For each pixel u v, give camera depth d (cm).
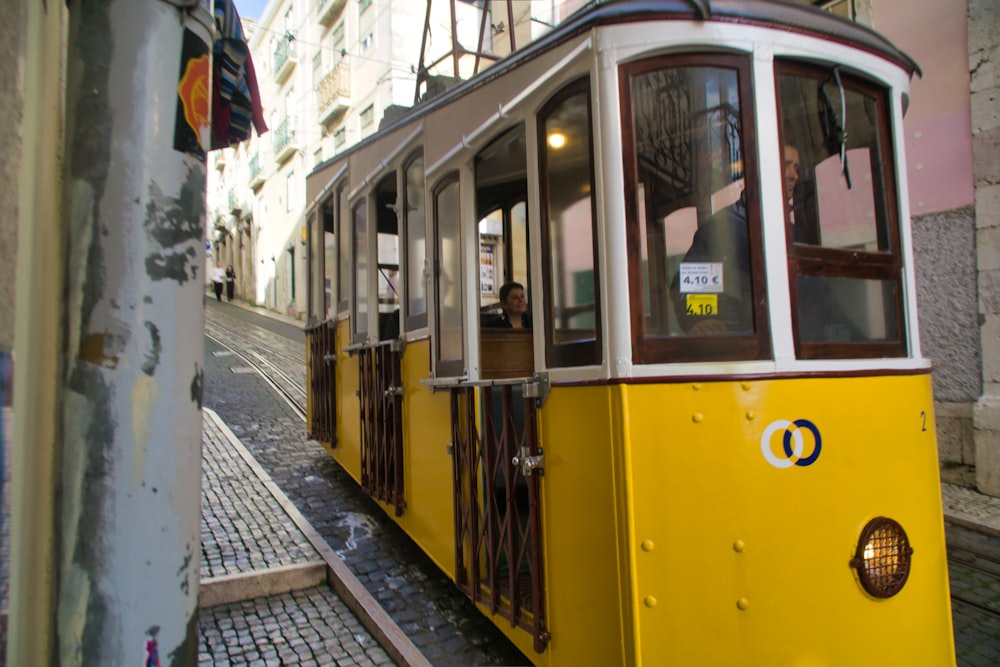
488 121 310
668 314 242
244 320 2098
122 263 168
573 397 254
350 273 538
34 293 173
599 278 245
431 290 378
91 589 162
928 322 614
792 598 232
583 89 257
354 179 531
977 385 580
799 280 252
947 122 601
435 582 422
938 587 264
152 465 168
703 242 248
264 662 334
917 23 619
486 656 340
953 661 268
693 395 233
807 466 239
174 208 176
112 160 170
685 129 249
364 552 466
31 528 172
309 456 691
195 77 185
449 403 359
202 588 391
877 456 251
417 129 401
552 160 274
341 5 2059
